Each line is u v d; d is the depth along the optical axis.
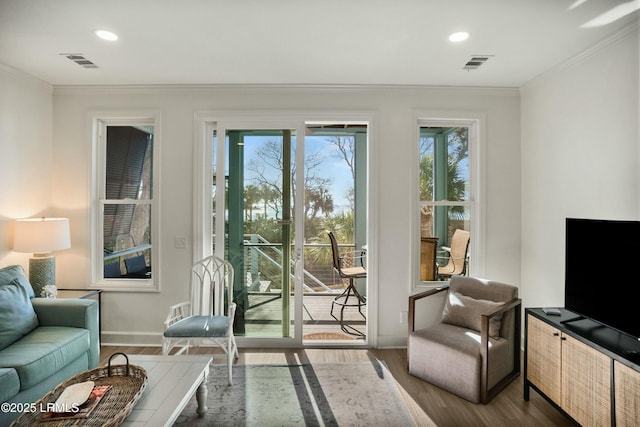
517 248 3.34
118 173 3.44
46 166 3.24
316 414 2.24
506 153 3.34
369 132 3.33
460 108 3.33
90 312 2.54
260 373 2.80
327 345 3.32
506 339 2.63
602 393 1.80
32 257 3.03
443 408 2.31
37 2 1.92
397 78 3.11
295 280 3.30
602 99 2.39
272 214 3.33
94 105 3.32
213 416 2.21
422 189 3.45
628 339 1.91
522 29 2.23
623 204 2.24
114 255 3.45
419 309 3.32
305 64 2.80
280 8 2.00
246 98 3.31
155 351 3.18
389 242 3.31
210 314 3.07
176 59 2.71
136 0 1.91
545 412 2.28
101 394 1.63
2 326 2.17
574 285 2.24
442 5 1.97
